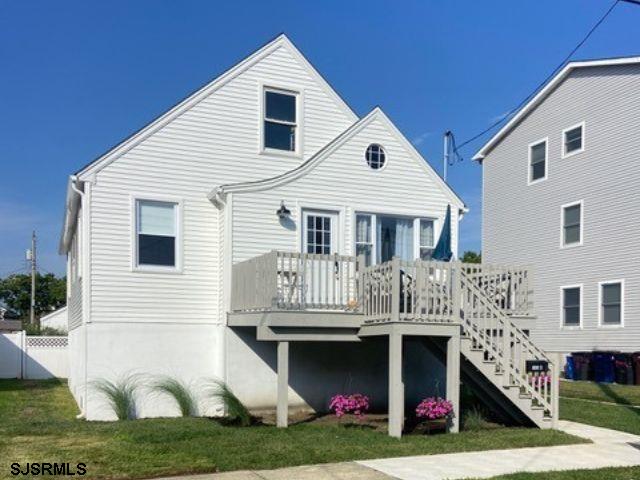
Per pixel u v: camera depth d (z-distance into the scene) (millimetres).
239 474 7410
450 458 8406
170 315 12531
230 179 13227
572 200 22234
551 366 10898
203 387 12594
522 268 12016
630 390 16625
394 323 9906
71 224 15945
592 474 7602
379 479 7246
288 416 12109
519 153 24953
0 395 16344
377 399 13445
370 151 13781
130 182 12375
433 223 14305
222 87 13305
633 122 19938
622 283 20016
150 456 8023
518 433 10180
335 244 13297
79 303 13836
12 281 54938
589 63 21297
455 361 10312
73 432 9609
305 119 14070
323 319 10750
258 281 10969
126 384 12055
